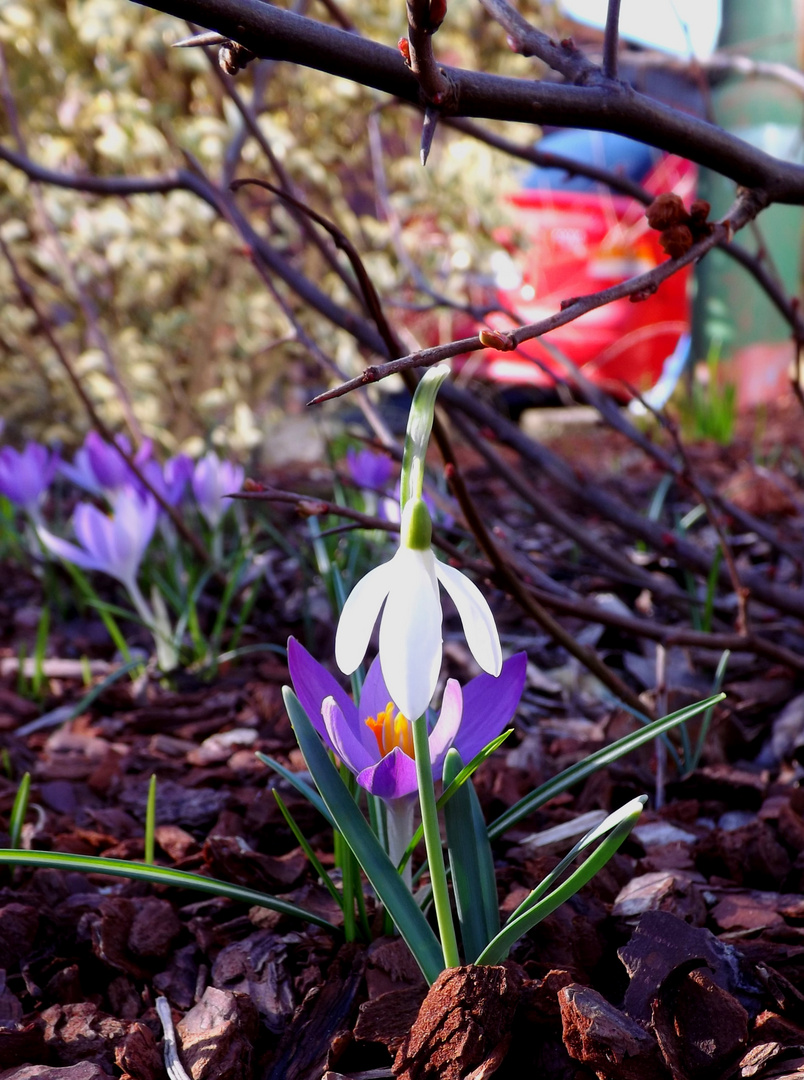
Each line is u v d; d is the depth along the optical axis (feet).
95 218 3.54
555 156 1.83
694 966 0.95
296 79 3.79
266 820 1.36
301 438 4.40
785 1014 0.96
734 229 0.94
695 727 1.58
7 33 3.42
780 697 1.76
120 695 1.92
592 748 1.61
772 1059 0.90
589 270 4.17
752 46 2.09
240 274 3.90
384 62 0.86
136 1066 0.94
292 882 1.20
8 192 3.84
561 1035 0.93
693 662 1.92
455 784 0.89
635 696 1.44
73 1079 0.92
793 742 1.58
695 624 1.92
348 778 1.05
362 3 3.55
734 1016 0.92
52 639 2.34
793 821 1.27
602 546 1.90
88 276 3.59
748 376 5.16
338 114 3.92
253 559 2.52
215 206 1.97
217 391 3.96
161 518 2.34
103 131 3.72
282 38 0.84
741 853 1.20
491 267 4.02
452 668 2.01
